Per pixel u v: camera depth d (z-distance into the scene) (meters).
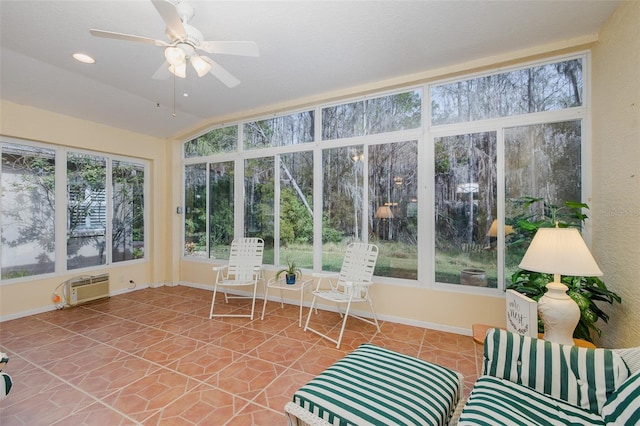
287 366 2.42
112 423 1.77
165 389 2.11
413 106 3.35
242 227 4.50
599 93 2.42
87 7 2.09
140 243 4.91
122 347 2.75
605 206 2.30
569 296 1.90
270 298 4.26
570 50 2.59
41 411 1.87
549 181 2.77
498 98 2.96
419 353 2.64
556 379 1.36
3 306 3.45
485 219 3.01
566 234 1.71
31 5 2.06
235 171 4.54
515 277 2.39
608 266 2.25
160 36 2.43
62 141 3.86
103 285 4.20
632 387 1.18
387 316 3.42
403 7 2.11
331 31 2.38
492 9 2.13
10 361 2.49
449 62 2.91
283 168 4.18
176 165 5.08
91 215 4.29
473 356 2.58
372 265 3.22
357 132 3.66
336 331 3.12
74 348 2.73
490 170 2.99
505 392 1.36
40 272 3.77
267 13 2.15
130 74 3.13
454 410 1.47
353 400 1.31
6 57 2.78
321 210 3.88
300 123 4.05
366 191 3.59
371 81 3.33
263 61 2.88
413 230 3.33
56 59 2.82
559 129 2.73
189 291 4.71
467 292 3.06
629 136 1.98
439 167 3.21
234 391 2.09
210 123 4.62
